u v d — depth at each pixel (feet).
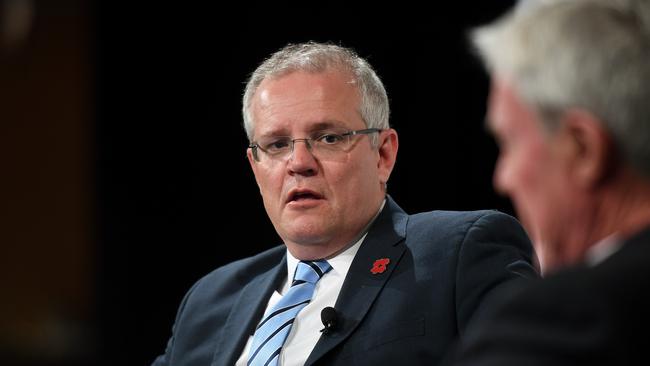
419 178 47.34
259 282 22.52
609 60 9.86
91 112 60.34
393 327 19.04
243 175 53.88
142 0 54.24
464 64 46.57
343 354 19.07
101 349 57.11
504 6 45.42
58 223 60.85
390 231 21.09
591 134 9.99
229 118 53.52
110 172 55.83
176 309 55.57
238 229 53.98
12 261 61.46
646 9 10.08
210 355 21.72
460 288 19.04
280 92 21.22
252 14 50.93
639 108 9.74
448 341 18.70
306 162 20.59
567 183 10.31
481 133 46.62
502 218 20.57
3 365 59.77
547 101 10.16
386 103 22.21
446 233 20.22
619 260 9.40
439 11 46.65
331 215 20.59
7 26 60.23
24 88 61.26
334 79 21.22
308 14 49.08
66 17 60.64
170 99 54.19
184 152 54.39
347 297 19.98
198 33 53.16
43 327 60.08
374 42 47.52
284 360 19.80
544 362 8.79
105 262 56.65
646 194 10.03
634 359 8.59
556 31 10.19
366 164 21.16
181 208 54.75
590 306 8.87
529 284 9.56
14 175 61.46
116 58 55.01
